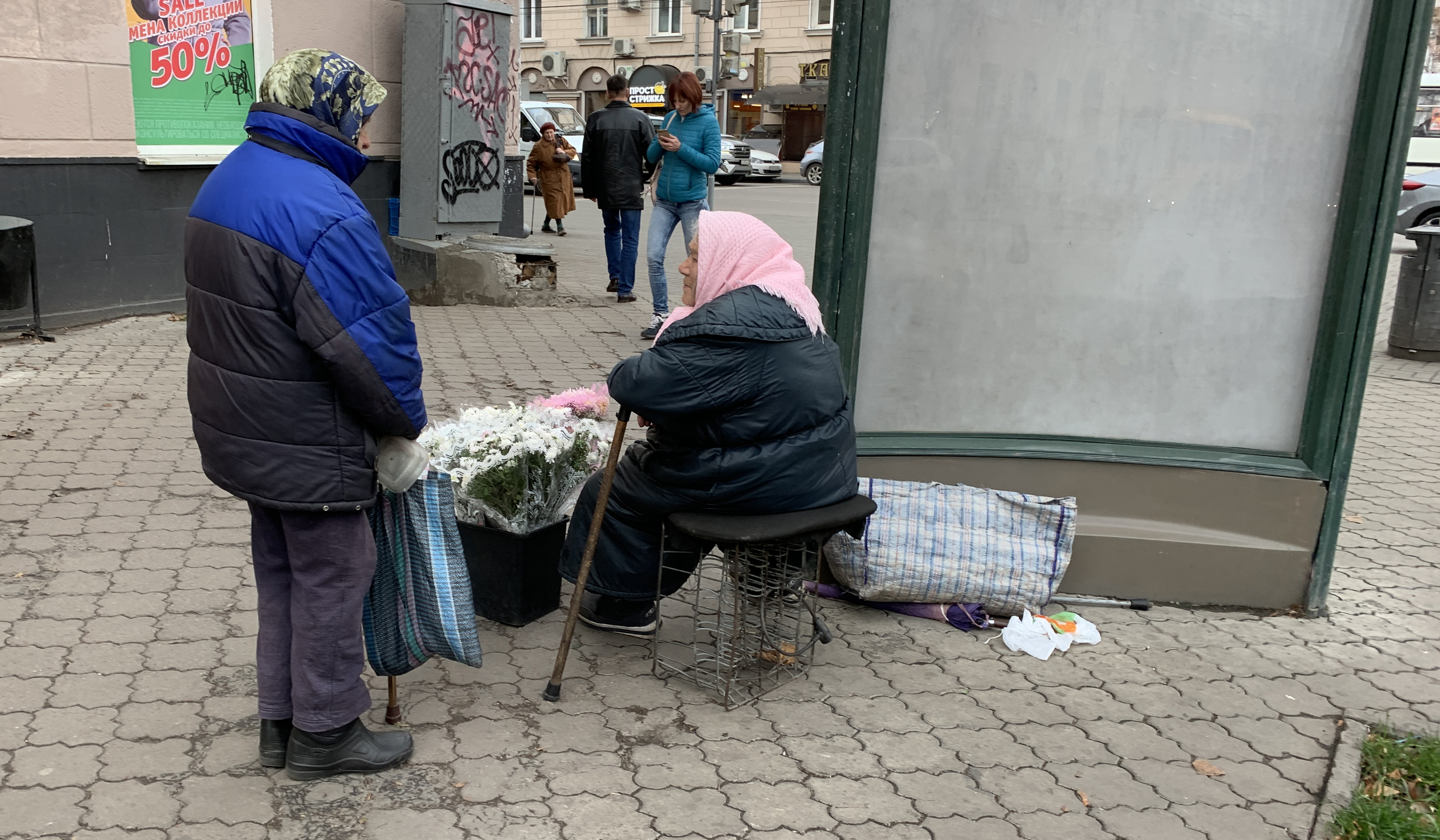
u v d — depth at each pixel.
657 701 3.08
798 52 35.88
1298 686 3.31
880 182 3.60
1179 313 3.71
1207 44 3.48
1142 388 3.79
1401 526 4.80
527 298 9.21
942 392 3.81
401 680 3.13
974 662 3.40
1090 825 2.60
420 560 2.63
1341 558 4.38
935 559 3.61
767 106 37.91
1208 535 3.81
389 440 2.50
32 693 2.92
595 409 3.68
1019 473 3.82
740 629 3.13
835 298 3.63
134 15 7.17
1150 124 3.56
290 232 2.18
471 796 2.59
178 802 2.51
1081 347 3.77
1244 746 2.97
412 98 8.85
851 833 2.52
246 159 2.26
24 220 6.45
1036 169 3.61
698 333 2.81
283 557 2.53
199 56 7.64
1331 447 3.66
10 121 6.55
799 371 2.91
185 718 2.85
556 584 3.58
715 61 16.72
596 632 3.50
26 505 4.22
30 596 3.47
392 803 2.55
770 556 3.08
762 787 2.68
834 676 3.27
